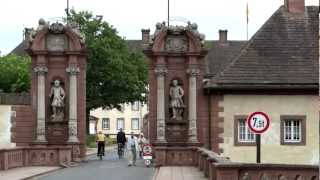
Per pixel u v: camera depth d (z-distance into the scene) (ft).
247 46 136.77
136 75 281.54
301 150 129.39
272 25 140.15
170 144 135.85
